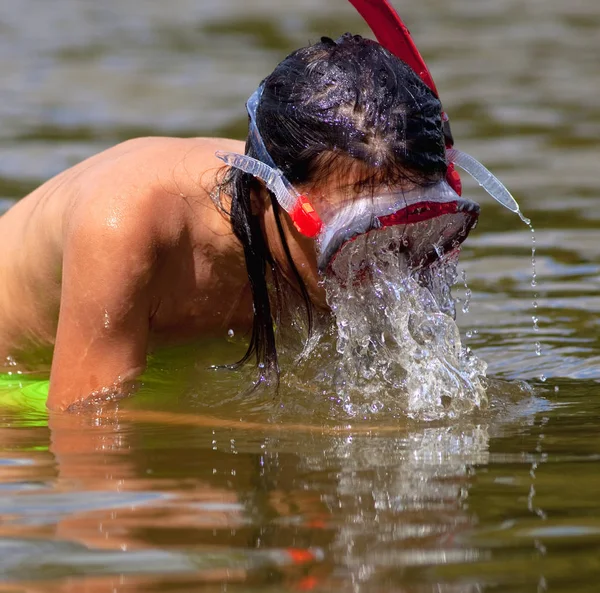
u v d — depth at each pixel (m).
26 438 7.75
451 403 8.41
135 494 6.46
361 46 7.46
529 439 7.58
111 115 23.95
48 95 26.44
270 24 36.66
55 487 6.62
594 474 6.71
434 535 5.74
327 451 7.33
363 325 7.91
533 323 11.66
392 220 7.16
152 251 8.16
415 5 41.84
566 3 41.97
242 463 7.05
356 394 8.49
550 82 27.83
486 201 17.48
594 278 13.35
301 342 8.77
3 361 9.70
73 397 8.40
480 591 5.10
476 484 6.55
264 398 8.49
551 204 17.02
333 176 7.18
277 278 8.07
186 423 8.05
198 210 8.33
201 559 5.48
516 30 36.19
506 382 9.40
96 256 8.12
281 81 7.36
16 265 9.34
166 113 24.09
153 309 8.55
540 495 6.32
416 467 6.92
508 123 23.34
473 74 28.88
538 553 5.50
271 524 5.92
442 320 8.00
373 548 5.57
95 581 5.26
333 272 7.51
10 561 5.51
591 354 10.45
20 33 35.88
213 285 8.61
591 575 5.24
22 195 16.86
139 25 37.38
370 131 7.07
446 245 7.67
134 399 8.41
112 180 8.29
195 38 34.59
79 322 8.26
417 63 8.65
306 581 5.22
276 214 7.54
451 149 8.21
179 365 9.00
